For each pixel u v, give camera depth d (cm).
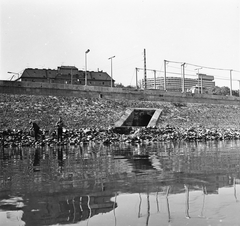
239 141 3344
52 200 733
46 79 10625
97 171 1159
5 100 4069
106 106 4825
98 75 11394
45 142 2970
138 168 1228
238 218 593
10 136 3125
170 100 5950
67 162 1469
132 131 3997
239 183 905
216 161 1442
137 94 5566
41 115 3947
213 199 729
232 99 6925
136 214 625
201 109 5972
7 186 891
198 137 3691
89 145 2805
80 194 787
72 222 584
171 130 4038
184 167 1242
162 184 898
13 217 613
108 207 674
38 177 1038
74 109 4388
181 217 603
